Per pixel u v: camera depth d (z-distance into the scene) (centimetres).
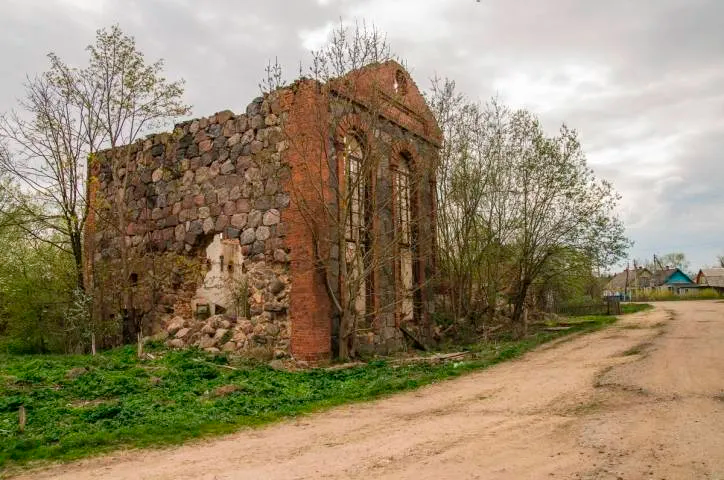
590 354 1792
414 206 2222
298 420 977
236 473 677
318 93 1703
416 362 1697
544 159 2489
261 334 1669
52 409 979
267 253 1744
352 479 647
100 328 2036
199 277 1941
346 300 1677
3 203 2186
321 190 1609
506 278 2628
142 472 683
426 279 2241
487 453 737
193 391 1188
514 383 1317
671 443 746
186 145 2012
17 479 658
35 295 2228
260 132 1809
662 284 10519
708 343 1906
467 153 2345
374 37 1756
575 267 2828
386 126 2052
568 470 653
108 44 2036
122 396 1122
